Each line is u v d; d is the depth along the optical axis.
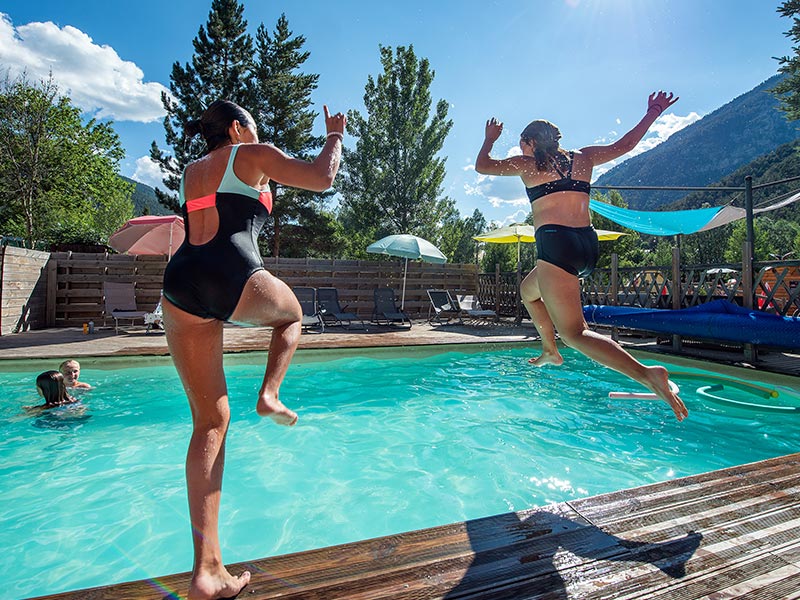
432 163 21.52
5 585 2.17
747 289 7.23
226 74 19.14
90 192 26.92
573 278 2.18
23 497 3.03
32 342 7.96
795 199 10.46
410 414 4.83
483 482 3.29
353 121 21.55
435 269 14.59
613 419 4.67
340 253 24.50
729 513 2.13
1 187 20.67
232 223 1.48
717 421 4.60
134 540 2.56
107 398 5.18
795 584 1.60
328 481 3.31
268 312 1.50
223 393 1.56
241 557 2.40
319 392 5.67
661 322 7.75
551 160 2.21
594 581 1.61
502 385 6.05
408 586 1.57
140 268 11.39
